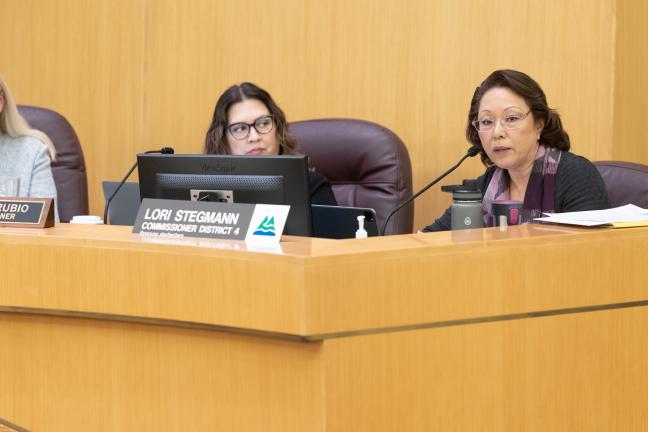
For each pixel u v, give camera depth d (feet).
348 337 6.52
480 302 7.00
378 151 14.55
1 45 20.36
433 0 16.14
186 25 18.62
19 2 20.21
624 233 7.63
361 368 6.56
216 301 6.88
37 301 7.88
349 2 16.96
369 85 16.84
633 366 7.71
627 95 15.01
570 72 14.97
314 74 17.37
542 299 7.25
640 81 15.23
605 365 7.57
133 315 7.36
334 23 17.12
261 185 8.93
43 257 7.82
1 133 14.99
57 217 14.85
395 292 6.67
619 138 14.90
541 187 10.91
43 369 8.02
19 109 16.55
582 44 14.85
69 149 16.47
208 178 9.15
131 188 10.96
